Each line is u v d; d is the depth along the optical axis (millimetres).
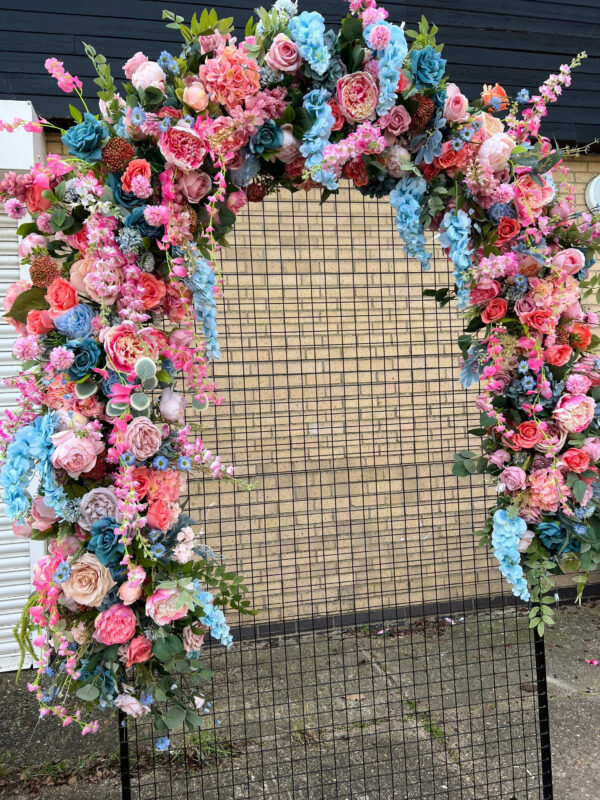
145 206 1358
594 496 1744
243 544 3389
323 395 3637
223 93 1402
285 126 1499
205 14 1425
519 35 3689
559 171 1844
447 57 3545
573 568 1777
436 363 3869
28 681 3020
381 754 2408
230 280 3467
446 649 3348
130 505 1323
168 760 2318
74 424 1347
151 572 1407
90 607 1412
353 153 1490
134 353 1353
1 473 1329
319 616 3574
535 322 1692
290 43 1424
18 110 2922
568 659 3236
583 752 2430
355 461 3693
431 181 1630
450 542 3838
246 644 3430
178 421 1510
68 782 2234
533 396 1723
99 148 1383
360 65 1506
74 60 3059
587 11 3844
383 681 2980
